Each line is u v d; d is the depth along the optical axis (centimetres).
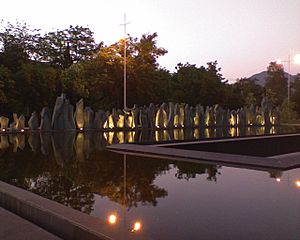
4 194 602
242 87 5866
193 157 1124
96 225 429
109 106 4112
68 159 1148
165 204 594
